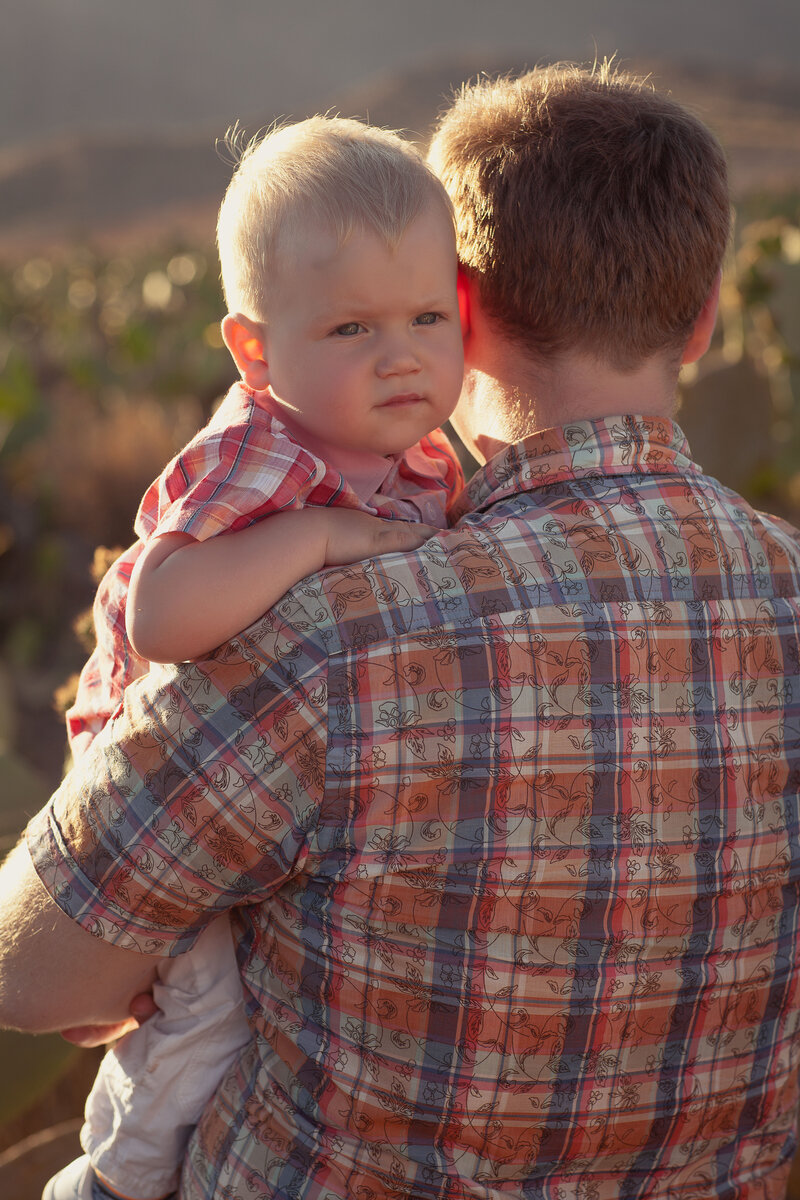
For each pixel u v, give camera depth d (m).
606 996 1.10
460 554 1.08
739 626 1.14
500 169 1.16
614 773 1.07
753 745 1.14
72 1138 2.05
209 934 1.23
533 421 1.21
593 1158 1.15
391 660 1.04
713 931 1.13
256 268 1.19
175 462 1.13
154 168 81.88
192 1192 1.21
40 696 5.97
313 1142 1.13
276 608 1.06
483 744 1.04
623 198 1.12
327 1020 1.11
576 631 1.07
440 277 1.16
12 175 81.38
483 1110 1.09
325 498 1.15
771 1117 1.25
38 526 7.59
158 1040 1.24
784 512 6.42
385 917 1.07
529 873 1.06
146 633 1.05
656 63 93.19
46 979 1.16
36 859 1.13
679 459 1.19
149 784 1.07
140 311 13.45
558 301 1.15
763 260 6.15
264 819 1.05
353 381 1.16
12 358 7.82
